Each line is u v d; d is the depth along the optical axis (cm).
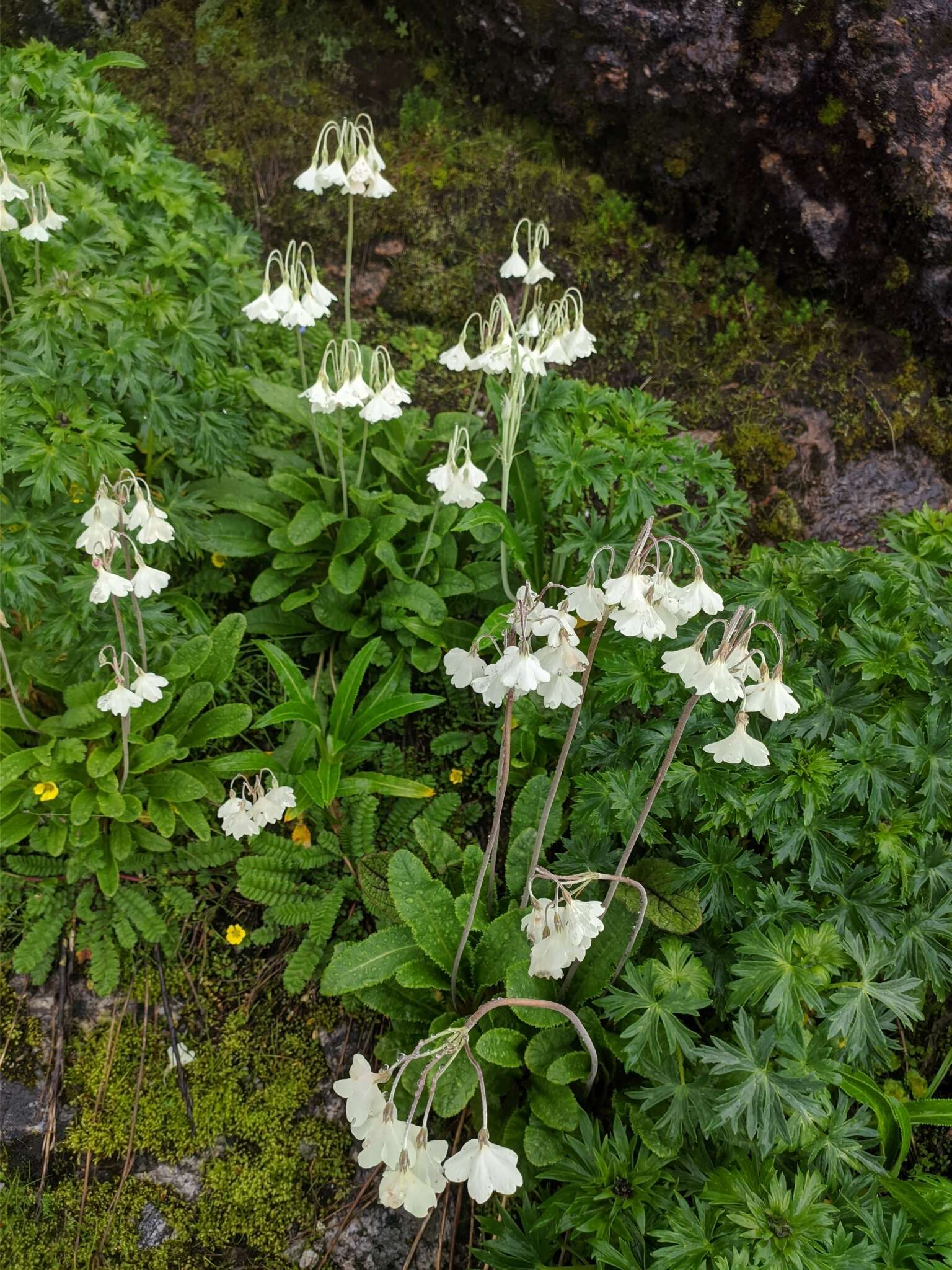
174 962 57
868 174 74
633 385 80
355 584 63
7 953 56
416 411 73
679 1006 44
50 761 54
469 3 79
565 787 57
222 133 84
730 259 82
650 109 78
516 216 82
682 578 61
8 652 58
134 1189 52
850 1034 43
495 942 51
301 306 59
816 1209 39
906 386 78
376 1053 51
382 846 60
